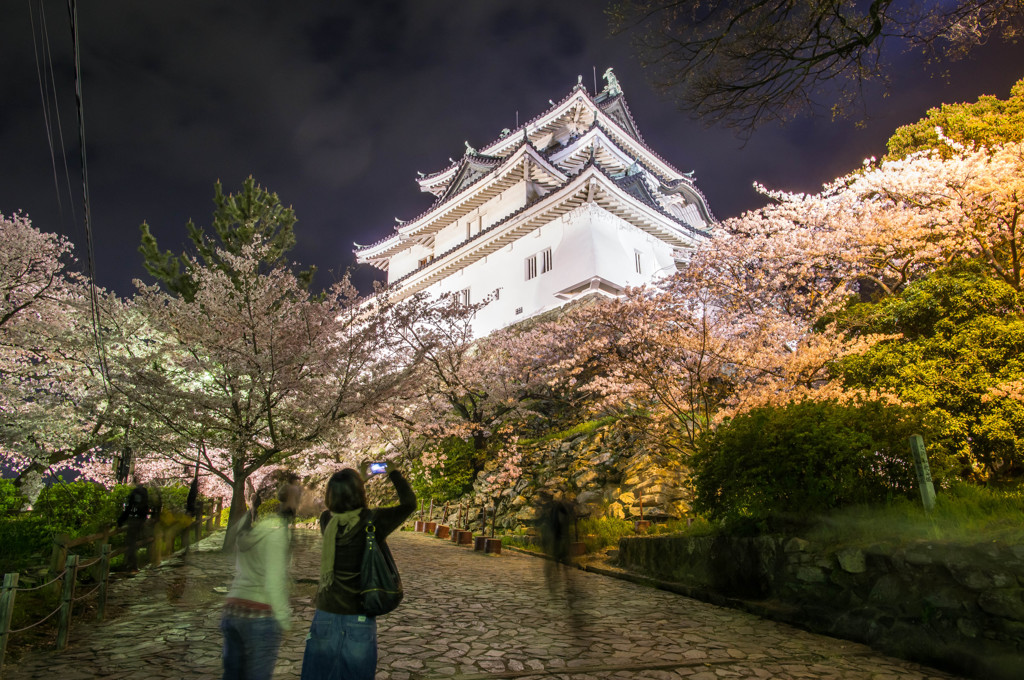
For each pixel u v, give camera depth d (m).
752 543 9.06
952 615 5.98
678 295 17.64
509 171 38.94
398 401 16.31
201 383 16.22
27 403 15.77
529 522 17.88
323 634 3.35
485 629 7.48
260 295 14.10
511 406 23.02
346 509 3.70
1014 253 13.80
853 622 6.93
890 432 8.30
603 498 17.16
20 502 12.24
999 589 5.68
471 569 12.52
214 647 6.55
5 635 5.35
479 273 39.31
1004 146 15.05
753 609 8.38
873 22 7.07
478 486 22.31
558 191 32.78
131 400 13.12
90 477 19.06
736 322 17.36
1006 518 6.47
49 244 15.63
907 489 8.06
